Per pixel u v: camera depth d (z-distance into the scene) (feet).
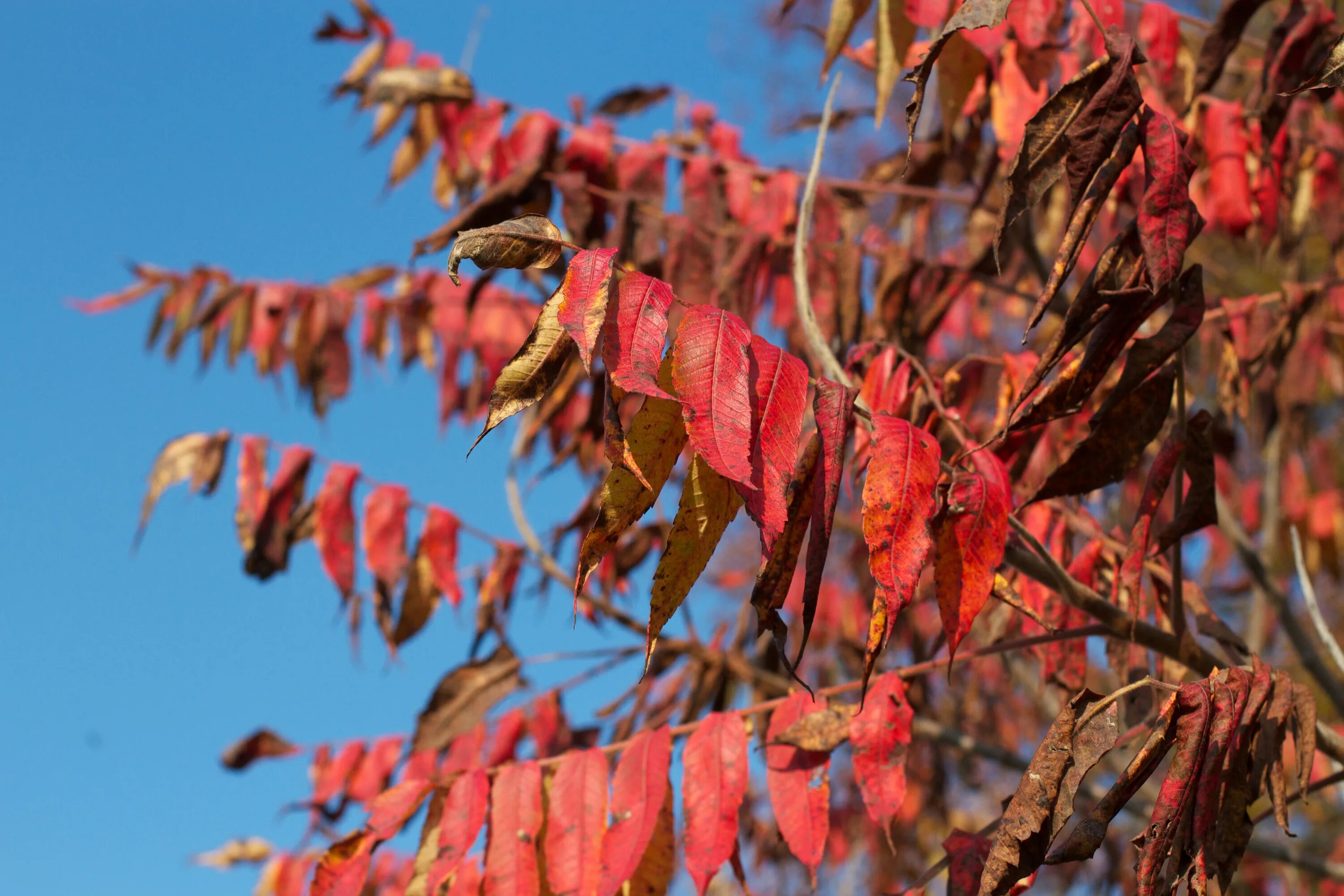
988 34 6.75
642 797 5.46
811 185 6.01
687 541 3.88
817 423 3.95
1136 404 4.95
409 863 9.04
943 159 10.03
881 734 5.50
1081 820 4.00
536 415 9.81
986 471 4.91
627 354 3.55
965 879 5.01
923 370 6.44
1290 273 10.33
